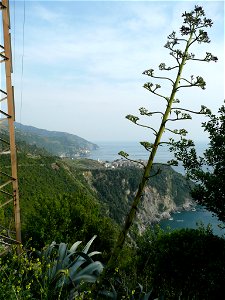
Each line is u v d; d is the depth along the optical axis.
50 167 138.00
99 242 18.09
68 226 17.55
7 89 7.54
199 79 5.45
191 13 5.53
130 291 6.59
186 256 11.12
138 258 13.45
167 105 5.63
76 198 20.03
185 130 5.61
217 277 10.16
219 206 10.46
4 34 7.44
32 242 16.16
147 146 5.70
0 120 7.54
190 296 10.15
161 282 11.12
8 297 4.54
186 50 5.57
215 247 11.27
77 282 6.38
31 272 5.95
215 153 10.71
